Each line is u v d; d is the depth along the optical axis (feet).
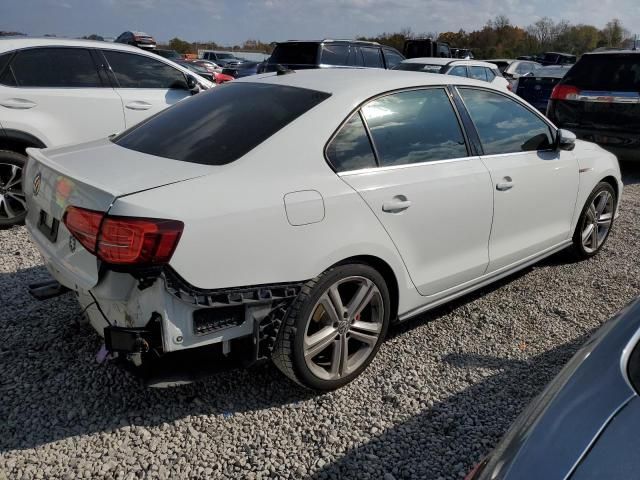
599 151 15.49
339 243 8.73
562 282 14.46
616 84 25.46
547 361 10.71
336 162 9.07
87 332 11.02
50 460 7.83
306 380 8.97
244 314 8.09
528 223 12.81
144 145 9.38
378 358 10.61
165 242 7.13
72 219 7.59
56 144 17.75
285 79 10.60
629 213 21.12
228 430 8.57
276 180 8.30
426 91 10.89
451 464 8.02
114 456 7.97
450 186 10.50
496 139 12.05
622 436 4.14
